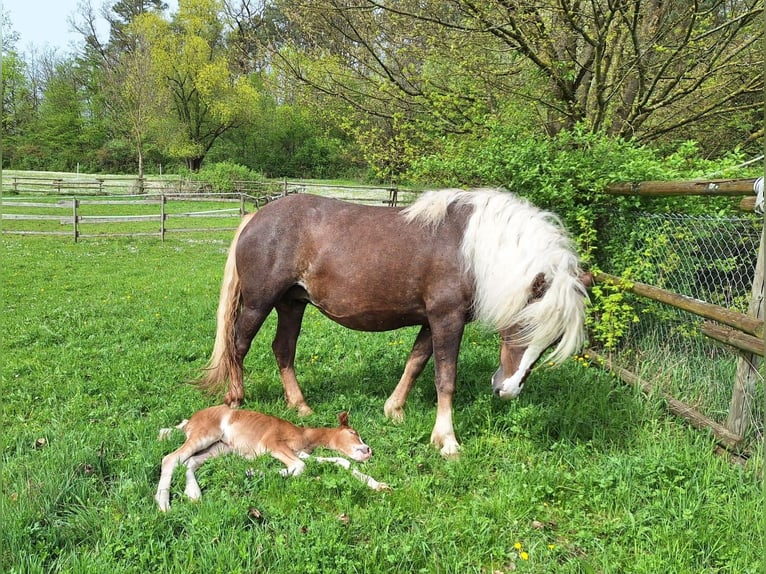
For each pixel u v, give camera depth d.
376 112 8.45
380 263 4.02
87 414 4.33
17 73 50.56
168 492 3.17
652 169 4.76
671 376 4.62
